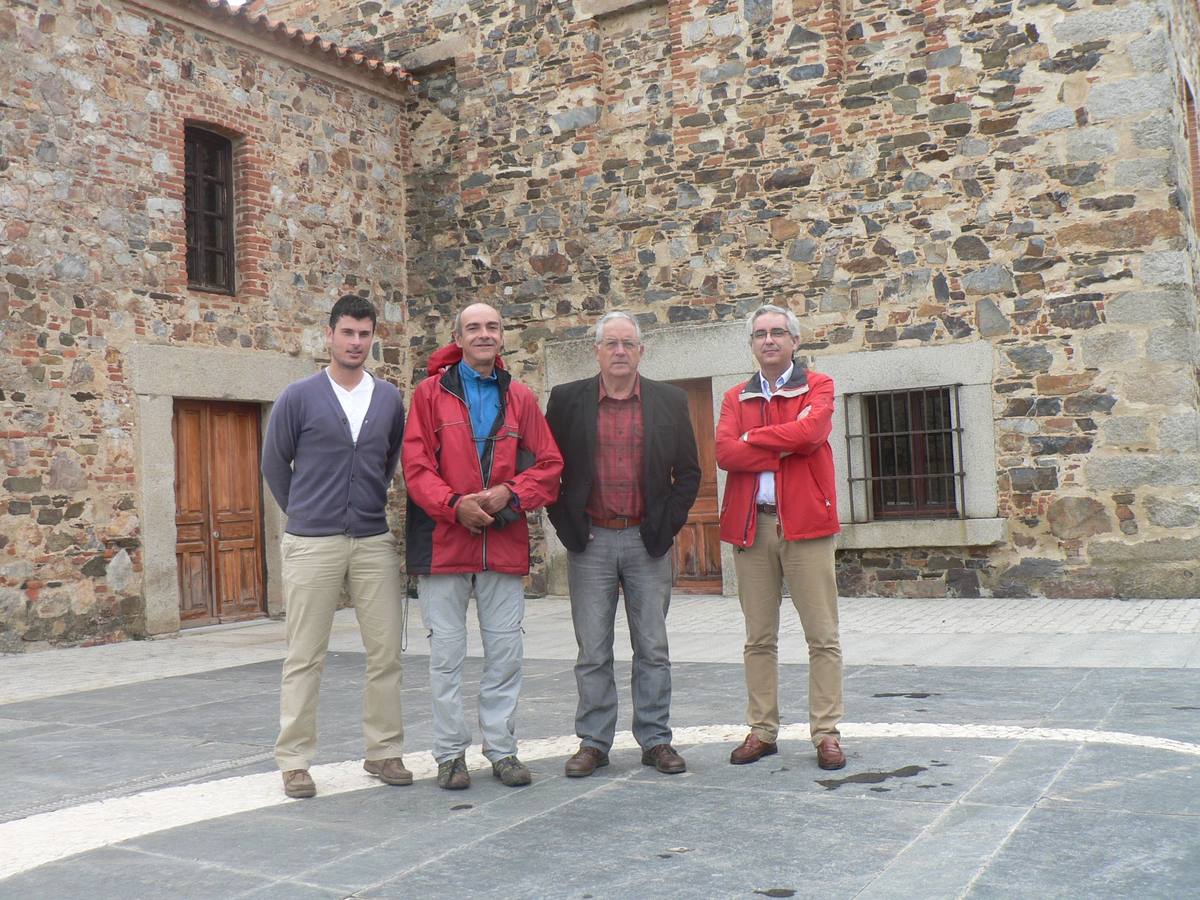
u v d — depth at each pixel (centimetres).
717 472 948
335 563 362
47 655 727
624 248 982
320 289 985
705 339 937
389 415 375
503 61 1042
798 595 371
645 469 370
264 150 935
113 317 805
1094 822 289
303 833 309
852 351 885
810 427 362
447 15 1070
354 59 1008
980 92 838
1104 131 796
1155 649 567
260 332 923
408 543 365
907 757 368
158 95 846
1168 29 794
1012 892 243
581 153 1002
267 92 941
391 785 362
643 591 375
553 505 379
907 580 866
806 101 902
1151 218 782
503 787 354
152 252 835
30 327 750
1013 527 826
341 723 473
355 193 1030
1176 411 773
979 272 838
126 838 310
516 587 367
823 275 896
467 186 1061
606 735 373
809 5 898
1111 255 794
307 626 361
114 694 574
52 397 762
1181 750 361
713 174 941
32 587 743
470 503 349
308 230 977
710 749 395
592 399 377
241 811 335
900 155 867
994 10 833
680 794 336
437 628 358
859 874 259
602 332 371
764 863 270
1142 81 786
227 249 920
